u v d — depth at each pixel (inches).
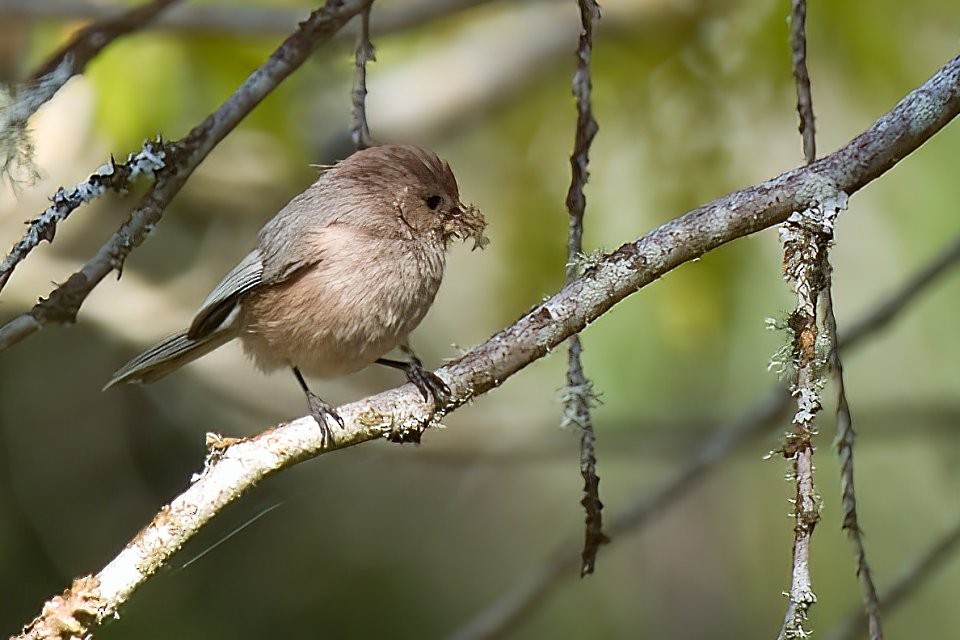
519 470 550.9
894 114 207.8
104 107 394.3
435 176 296.7
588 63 218.7
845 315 465.1
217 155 471.2
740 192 208.4
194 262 501.7
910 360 482.9
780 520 502.6
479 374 217.3
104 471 508.1
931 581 479.5
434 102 475.8
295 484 510.3
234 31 371.9
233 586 497.7
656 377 443.5
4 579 483.8
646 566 518.9
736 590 511.8
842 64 412.5
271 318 298.0
